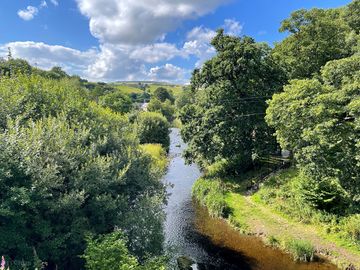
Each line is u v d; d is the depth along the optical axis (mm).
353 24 35156
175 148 54500
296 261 16391
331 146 15695
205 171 35469
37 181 10391
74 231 11523
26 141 10961
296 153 18922
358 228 17000
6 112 13211
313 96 17016
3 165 9703
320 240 17656
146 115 49281
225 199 25219
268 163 30984
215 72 29734
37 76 18125
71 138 13211
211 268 15922
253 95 30000
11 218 9711
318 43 30531
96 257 10367
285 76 30781
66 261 12297
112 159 14234
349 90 15461
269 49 30844
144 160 17359
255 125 28641
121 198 13773
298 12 31906
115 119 19016
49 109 15289
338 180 16609
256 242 18766
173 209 24422
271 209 22438
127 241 12250
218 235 19859
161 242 14031
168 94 143000
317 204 19688
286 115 18062
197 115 30969
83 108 16953
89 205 12516
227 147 28781
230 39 30188
